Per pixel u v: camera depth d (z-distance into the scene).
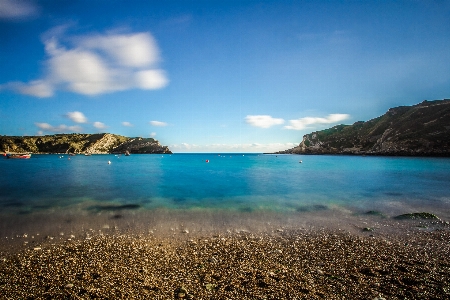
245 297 7.42
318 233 14.03
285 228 14.91
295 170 58.81
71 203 21.22
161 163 93.81
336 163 86.81
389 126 149.88
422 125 121.44
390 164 75.19
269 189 29.53
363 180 38.56
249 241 12.72
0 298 7.38
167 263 9.95
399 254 11.00
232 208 19.81
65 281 8.42
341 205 21.02
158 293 7.64
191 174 48.97
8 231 13.95
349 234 13.89
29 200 22.34
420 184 34.09
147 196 24.70
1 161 99.56
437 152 102.25
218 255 10.84
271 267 9.60
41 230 14.18
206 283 8.28
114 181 36.94
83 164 83.81
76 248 11.56
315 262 10.10
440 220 16.45
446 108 121.69
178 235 13.56
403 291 7.74
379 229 14.77
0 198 23.28
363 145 159.88
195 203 21.53
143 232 14.01
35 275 8.88
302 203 21.72
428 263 9.99
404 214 17.56
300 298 7.35
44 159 123.06
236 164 87.62
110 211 18.58
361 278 8.66
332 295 7.52
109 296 7.46
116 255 10.76
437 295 7.50
